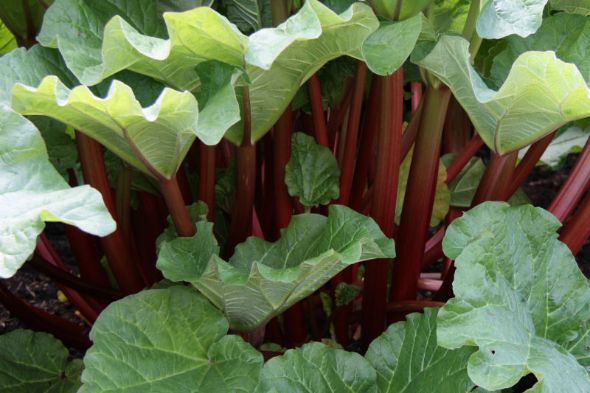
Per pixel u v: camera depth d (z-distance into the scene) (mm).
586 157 1151
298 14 824
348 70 1195
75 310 1564
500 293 820
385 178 1025
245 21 1149
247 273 867
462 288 802
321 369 861
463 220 873
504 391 865
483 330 771
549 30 1006
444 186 1286
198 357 884
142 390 835
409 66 1229
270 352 1014
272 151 1211
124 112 806
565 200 1158
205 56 869
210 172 1100
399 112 997
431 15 1036
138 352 862
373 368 869
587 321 867
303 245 990
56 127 1064
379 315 1080
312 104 1170
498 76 1014
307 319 1280
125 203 1175
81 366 1043
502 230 864
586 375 792
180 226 985
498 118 943
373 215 1050
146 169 944
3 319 1514
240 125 986
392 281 1122
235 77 854
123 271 1095
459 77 922
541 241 878
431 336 859
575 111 860
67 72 972
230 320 997
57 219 718
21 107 819
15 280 1669
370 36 891
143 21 1018
